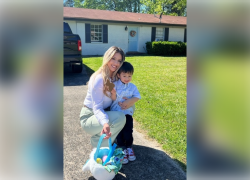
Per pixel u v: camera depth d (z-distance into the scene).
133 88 2.15
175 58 11.68
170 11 27.56
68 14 13.15
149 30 14.98
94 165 1.66
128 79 2.07
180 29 15.90
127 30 14.27
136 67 8.12
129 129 2.12
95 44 13.62
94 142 2.06
